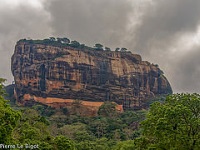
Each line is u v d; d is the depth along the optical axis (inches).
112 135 5944.9
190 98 1652.3
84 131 5728.3
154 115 1763.0
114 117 7706.7
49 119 7263.8
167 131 1555.1
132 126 6870.1
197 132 1558.8
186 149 1531.7
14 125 1419.8
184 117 1560.0
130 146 3120.1
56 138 2278.5
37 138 2137.1
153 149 1637.6
